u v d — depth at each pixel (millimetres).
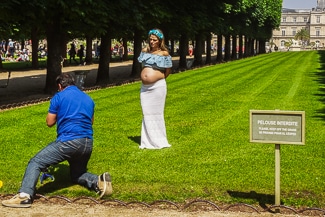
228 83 25688
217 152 10172
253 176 8414
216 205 7055
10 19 18250
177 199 7348
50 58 21594
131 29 27531
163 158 9656
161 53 10336
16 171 8758
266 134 6754
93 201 7305
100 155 9922
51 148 7488
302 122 6562
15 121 13938
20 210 6977
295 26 186500
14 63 52438
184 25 31844
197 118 14453
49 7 19219
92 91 21891
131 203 7203
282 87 23188
